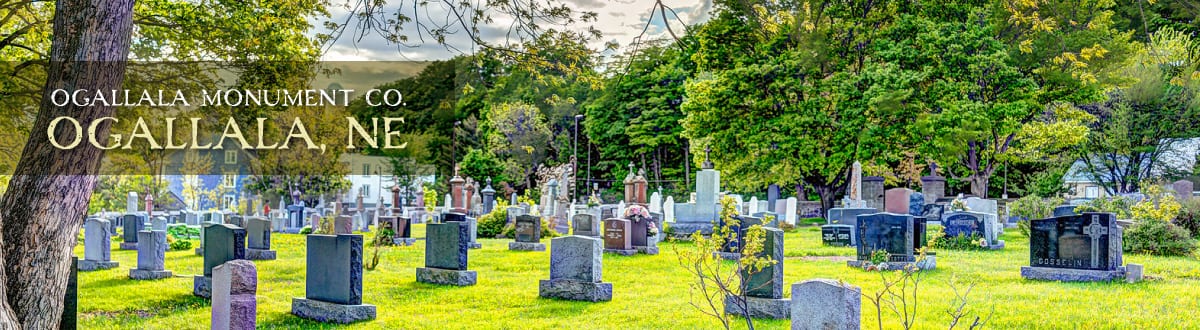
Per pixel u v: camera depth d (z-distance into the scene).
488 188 48.19
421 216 43.38
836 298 8.68
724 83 43.56
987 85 41.59
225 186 53.25
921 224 19.11
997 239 26.03
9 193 7.84
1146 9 39.41
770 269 12.34
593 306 13.74
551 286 14.66
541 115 68.88
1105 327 11.47
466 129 70.19
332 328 12.17
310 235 13.16
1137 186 42.34
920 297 14.05
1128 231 21.52
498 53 11.59
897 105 39.91
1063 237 16.61
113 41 7.99
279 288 16.52
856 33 42.81
